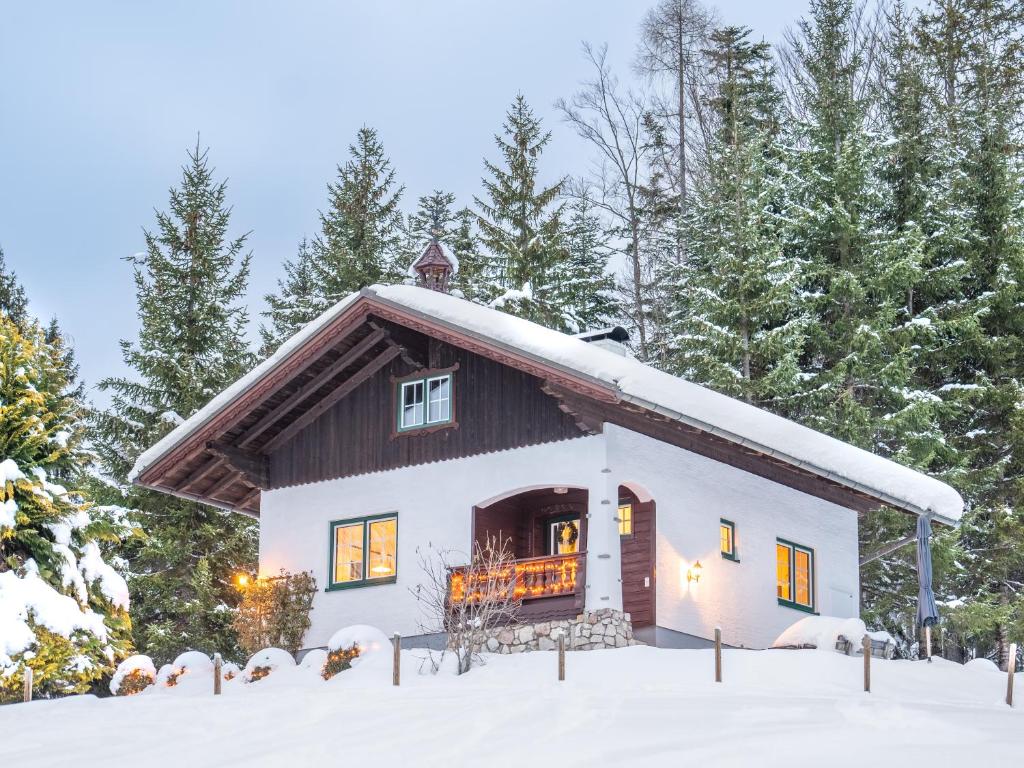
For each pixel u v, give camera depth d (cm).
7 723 1773
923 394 3562
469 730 1492
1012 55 4569
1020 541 3459
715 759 1312
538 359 2242
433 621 2452
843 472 2498
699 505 2503
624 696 1667
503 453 2458
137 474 2722
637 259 4891
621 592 2295
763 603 2595
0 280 4775
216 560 3481
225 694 2011
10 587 2356
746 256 3819
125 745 1552
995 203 3822
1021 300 3794
